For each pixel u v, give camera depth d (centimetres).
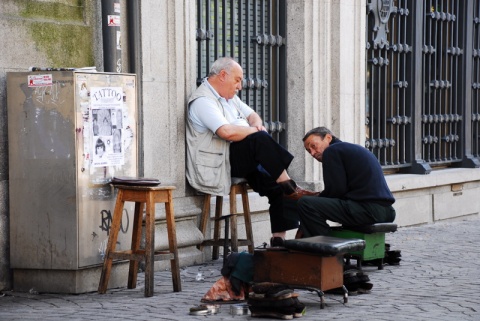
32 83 1573
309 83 2234
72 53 1709
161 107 1856
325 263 1448
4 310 1464
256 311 1395
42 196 1579
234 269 1491
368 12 2498
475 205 2902
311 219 1714
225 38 2108
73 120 1548
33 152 1580
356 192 1716
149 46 1825
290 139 2248
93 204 1587
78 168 1557
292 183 1858
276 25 2242
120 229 1636
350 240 1462
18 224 1600
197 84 2041
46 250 1583
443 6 2842
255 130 1877
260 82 2188
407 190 2588
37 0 1659
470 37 2906
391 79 2631
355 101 2352
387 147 2623
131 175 1658
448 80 2880
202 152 1900
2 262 1617
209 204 1947
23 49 1622
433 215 2703
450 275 1775
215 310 1431
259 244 2144
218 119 1867
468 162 2903
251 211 2097
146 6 1816
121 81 1633
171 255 1603
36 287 1606
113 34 1742
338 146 1730
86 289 1598
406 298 1546
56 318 1398
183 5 1895
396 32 2652
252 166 1888
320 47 2259
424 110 2755
